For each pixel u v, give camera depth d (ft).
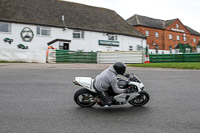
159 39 162.91
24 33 85.71
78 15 105.70
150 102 19.85
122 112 16.80
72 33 96.68
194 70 46.55
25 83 29.60
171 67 52.80
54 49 76.59
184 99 20.86
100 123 14.26
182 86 27.55
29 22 86.12
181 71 44.39
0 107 17.95
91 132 12.70
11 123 14.21
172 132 12.74
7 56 72.69
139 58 75.61
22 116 15.69
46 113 16.47
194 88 26.25
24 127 13.50
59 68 51.80
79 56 79.15
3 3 88.58
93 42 102.27
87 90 18.15
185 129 13.21
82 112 16.81
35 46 88.12
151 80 32.37
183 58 75.51
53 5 102.63
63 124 14.06
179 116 15.72
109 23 113.29
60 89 25.64
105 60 79.92
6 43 82.58
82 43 99.30
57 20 95.45
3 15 83.10
